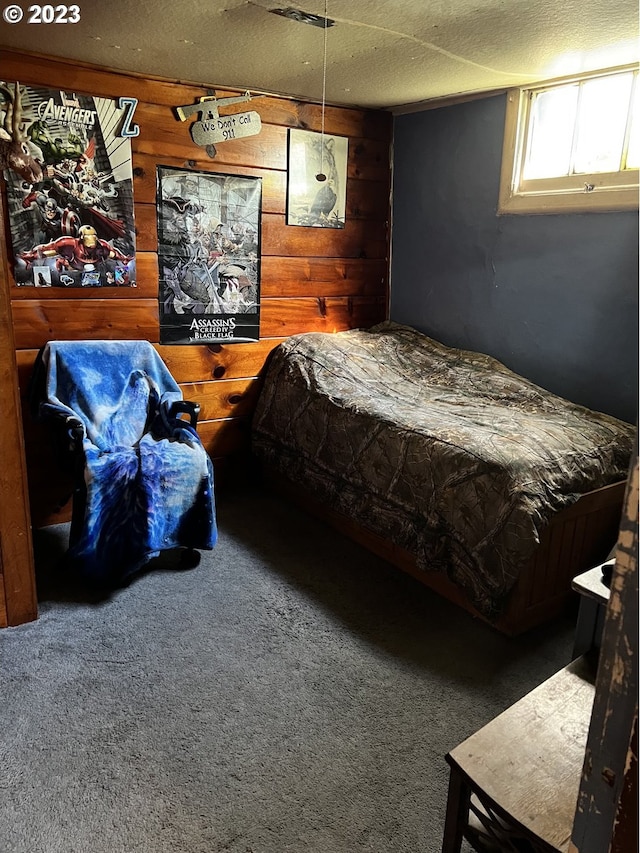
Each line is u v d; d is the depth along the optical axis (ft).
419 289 12.13
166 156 9.89
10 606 7.29
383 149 12.13
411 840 4.85
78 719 5.96
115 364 9.42
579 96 9.27
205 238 10.48
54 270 9.30
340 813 5.06
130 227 9.78
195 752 5.62
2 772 5.34
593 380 9.54
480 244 10.85
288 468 10.28
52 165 8.99
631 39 7.54
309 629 7.50
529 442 7.65
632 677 1.96
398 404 9.44
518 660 7.04
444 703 6.33
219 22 7.16
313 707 6.22
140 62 8.84
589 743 2.19
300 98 10.87
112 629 7.37
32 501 9.82
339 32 7.41
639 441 1.86
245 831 4.87
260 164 10.77
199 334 10.75
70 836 4.80
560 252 9.67
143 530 8.08
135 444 9.16
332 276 12.03
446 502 7.57
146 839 4.79
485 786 3.84
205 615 7.72
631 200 8.63
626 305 8.96
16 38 7.89
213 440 11.37
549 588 7.60
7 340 6.69
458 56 8.30
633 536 1.91
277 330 11.60
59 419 8.25
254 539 9.76
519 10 6.61
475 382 10.12
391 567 9.03
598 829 2.19
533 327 10.24
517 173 10.11
